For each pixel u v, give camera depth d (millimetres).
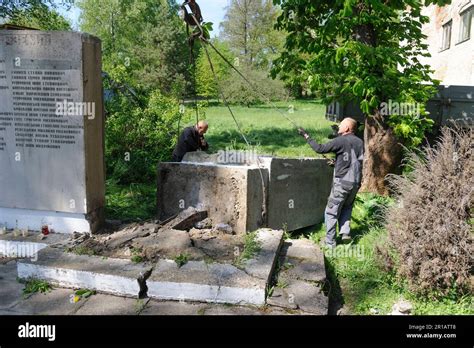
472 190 3902
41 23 15664
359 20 6520
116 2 34000
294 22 7395
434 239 3957
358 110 9234
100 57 5148
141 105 9859
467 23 16469
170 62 32219
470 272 4023
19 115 5043
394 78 6672
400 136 6922
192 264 4168
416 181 4316
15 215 5324
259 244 4590
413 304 4035
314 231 6281
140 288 3947
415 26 7312
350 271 4645
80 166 4961
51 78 4867
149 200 7250
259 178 5332
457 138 4422
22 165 5152
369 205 6281
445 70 18781
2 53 4949
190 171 5477
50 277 4203
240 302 3793
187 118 9758
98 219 5258
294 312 3672
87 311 3760
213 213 5355
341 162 5375
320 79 6793
